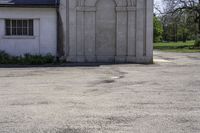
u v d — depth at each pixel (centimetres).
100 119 806
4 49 2506
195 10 6028
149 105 965
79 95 1140
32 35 2522
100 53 2528
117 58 2520
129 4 2505
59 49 2517
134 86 1342
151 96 1111
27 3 2492
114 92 1199
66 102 1014
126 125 754
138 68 2102
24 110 903
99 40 2523
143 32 2516
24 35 2522
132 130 716
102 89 1272
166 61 2700
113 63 2447
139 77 1636
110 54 2530
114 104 982
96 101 1030
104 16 2517
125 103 996
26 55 2480
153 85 1365
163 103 992
